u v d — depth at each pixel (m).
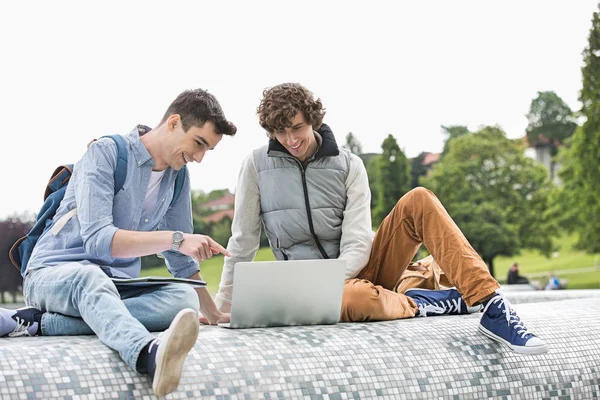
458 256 3.15
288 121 3.34
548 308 3.85
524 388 3.10
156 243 2.76
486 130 51.97
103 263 2.94
